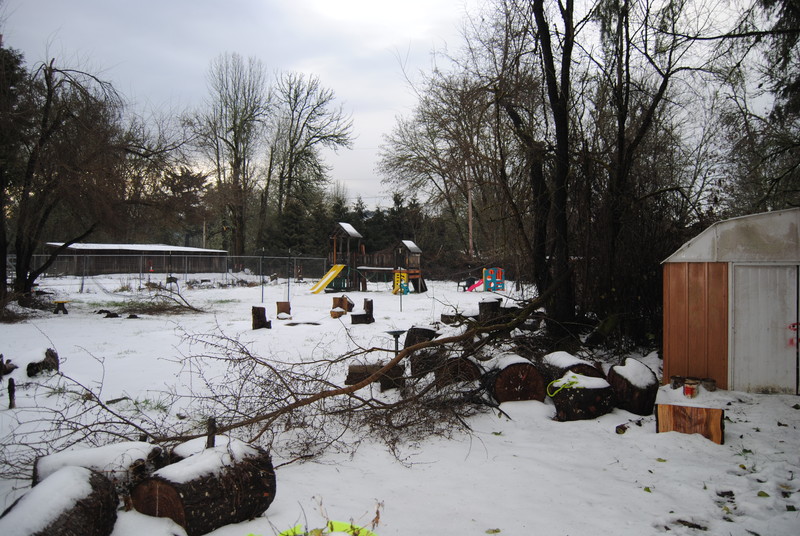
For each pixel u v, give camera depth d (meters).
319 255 50.00
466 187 12.90
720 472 4.77
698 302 7.89
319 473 4.84
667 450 5.40
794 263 7.39
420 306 21.92
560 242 10.71
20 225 18.70
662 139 12.28
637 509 4.05
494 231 16.56
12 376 8.31
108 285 34.94
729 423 6.27
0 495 4.22
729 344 7.64
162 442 5.02
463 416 6.63
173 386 8.12
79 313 19.86
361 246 36.59
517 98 11.08
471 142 11.58
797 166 12.74
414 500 4.20
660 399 7.44
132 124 20.91
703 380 7.65
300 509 3.94
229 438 4.46
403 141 30.84
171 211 21.12
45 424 6.11
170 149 21.53
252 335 13.84
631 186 10.90
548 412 6.89
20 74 18.03
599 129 11.45
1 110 16.73
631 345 10.38
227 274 43.41
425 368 7.48
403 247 30.61
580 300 11.61
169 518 3.48
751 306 7.57
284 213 49.22
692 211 11.02
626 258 10.61
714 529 3.71
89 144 18.28
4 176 18.27
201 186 22.45
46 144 18.02
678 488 4.45
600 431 6.13
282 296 28.09
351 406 6.58
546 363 7.66
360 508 3.99
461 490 4.43
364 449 5.60
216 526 3.51
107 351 11.55
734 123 11.90
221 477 3.57
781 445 5.45
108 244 47.69
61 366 9.80
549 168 11.37
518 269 13.34
